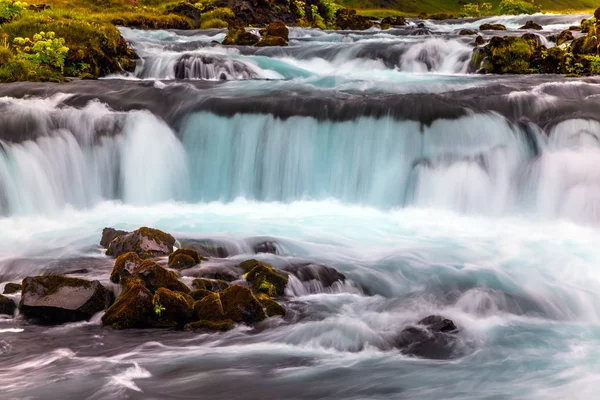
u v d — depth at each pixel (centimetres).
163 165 1478
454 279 973
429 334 794
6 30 2167
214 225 1235
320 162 1460
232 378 689
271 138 1473
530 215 1335
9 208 1322
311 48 2578
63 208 1393
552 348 779
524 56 2228
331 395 662
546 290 938
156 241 1016
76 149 1428
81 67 2088
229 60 2300
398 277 980
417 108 1452
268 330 807
